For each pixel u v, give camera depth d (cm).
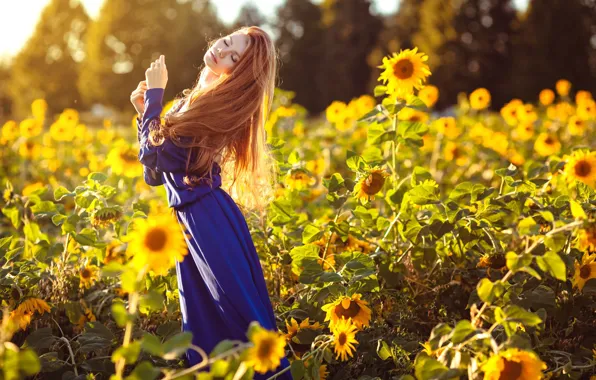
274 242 372
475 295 312
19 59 5162
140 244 195
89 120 1977
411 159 630
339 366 306
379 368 299
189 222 274
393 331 314
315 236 343
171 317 331
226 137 280
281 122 779
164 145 273
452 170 698
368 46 5112
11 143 728
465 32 4059
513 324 213
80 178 696
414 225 338
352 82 5109
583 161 301
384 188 397
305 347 298
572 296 310
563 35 3766
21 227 483
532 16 3806
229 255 269
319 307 311
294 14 5309
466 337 225
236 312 265
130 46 4509
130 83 4484
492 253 315
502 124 1005
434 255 340
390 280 338
